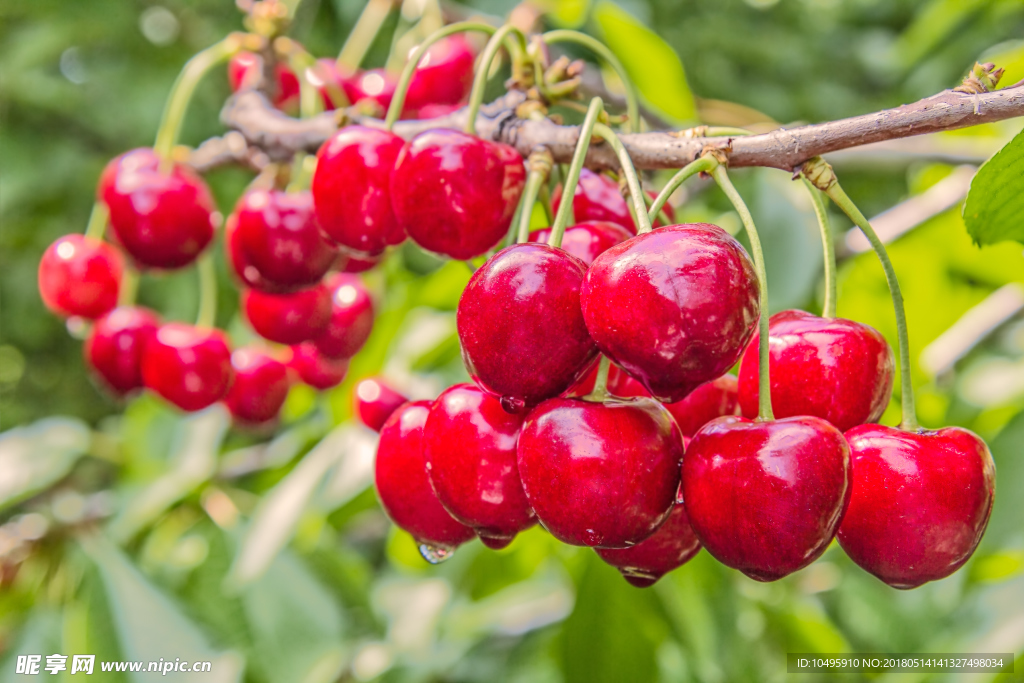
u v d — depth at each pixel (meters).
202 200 0.36
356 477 0.42
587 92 0.48
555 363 0.25
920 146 0.45
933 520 0.26
